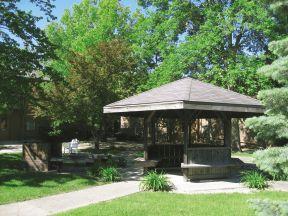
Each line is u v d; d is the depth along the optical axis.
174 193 12.66
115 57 24.91
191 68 29.20
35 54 17.61
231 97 15.67
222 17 27.69
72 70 24.16
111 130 44.03
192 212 10.12
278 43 7.08
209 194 12.54
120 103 16.47
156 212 10.09
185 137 15.05
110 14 38.38
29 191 12.55
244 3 26.22
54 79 18.50
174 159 18.14
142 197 11.91
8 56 17.08
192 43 27.92
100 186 13.76
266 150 6.77
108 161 18.28
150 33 31.83
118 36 38.66
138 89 28.94
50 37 42.84
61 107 23.39
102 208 10.46
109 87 24.23
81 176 15.21
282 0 7.49
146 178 13.57
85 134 37.03
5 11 16.97
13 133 39.06
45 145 16.91
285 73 6.94
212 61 27.97
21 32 17.17
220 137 33.91
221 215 9.85
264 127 7.27
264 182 13.78
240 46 29.97
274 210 6.28
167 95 15.04
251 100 16.25
